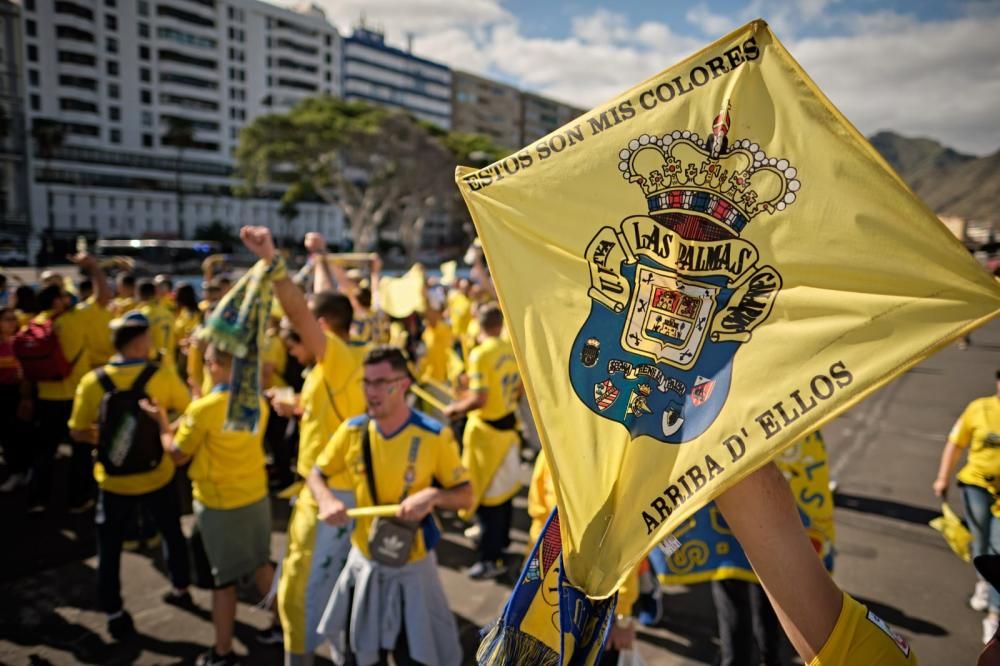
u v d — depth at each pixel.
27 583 4.41
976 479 3.60
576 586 1.06
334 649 2.97
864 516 5.63
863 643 0.99
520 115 117.62
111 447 3.74
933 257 0.94
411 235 60.31
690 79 1.11
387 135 51.53
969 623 3.93
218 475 3.36
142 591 4.34
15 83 63.00
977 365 14.49
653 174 1.11
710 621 4.04
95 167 70.38
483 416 4.61
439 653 2.83
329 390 3.50
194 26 78.06
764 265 1.04
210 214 78.25
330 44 91.25
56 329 5.81
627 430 1.09
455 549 5.11
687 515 1.01
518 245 1.18
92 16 70.62
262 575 3.78
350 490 3.03
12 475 6.16
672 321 1.09
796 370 0.99
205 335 2.93
